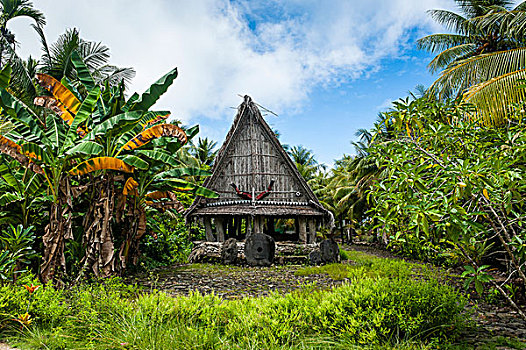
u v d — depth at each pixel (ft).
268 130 48.19
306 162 124.06
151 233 34.06
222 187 47.34
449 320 13.61
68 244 26.40
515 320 16.21
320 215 45.11
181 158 72.59
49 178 22.09
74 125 22.89
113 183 26.17
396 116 15.39
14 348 12.63
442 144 15.11
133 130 27.14
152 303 14.30
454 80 40.27
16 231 19.58
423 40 55.16
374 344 12.03
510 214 15.05
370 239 97.50
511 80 31.19
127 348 11.77
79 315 14.51
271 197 46.62
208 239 45.78
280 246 42.39
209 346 11.89
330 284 25.59
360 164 82.58
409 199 11.96
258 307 14.11
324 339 12.40
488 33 48.85
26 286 15.11
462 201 13.69
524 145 12.52
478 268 11.89
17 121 23.86
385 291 13.87
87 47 51.93
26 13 47.03
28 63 49.70
